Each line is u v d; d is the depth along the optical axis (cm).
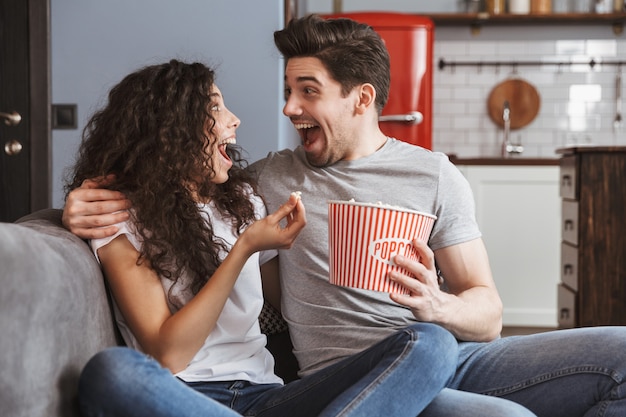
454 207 177
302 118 178
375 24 430
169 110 157
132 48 302
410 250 145
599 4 520
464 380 164
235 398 152
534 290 478
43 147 306
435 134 545
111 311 150
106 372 116
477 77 541
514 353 162
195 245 152
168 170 154
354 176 179
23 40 304
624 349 148
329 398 147
